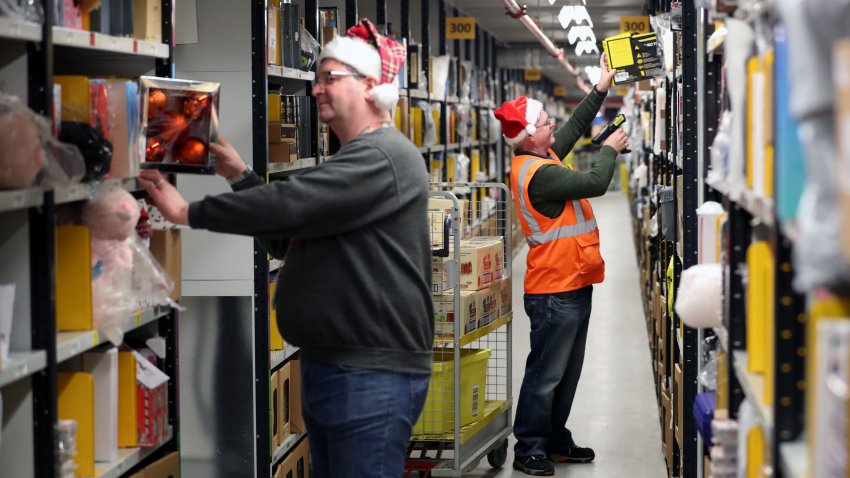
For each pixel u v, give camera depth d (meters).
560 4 11.60
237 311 4.12
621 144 4.95
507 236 5.25
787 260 1.90
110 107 2.76
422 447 4.95
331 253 2.91
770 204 1.94
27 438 2.48
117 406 2.98
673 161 4.88
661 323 5.63
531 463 5.11
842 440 1.38
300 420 4.62
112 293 2.82
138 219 3.04
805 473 1.69
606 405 6.61
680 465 4.53
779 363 1.92
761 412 2.04
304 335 2.95
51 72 2.44
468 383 4.82
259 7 3.99
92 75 3.22
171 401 3.29
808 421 1.62
